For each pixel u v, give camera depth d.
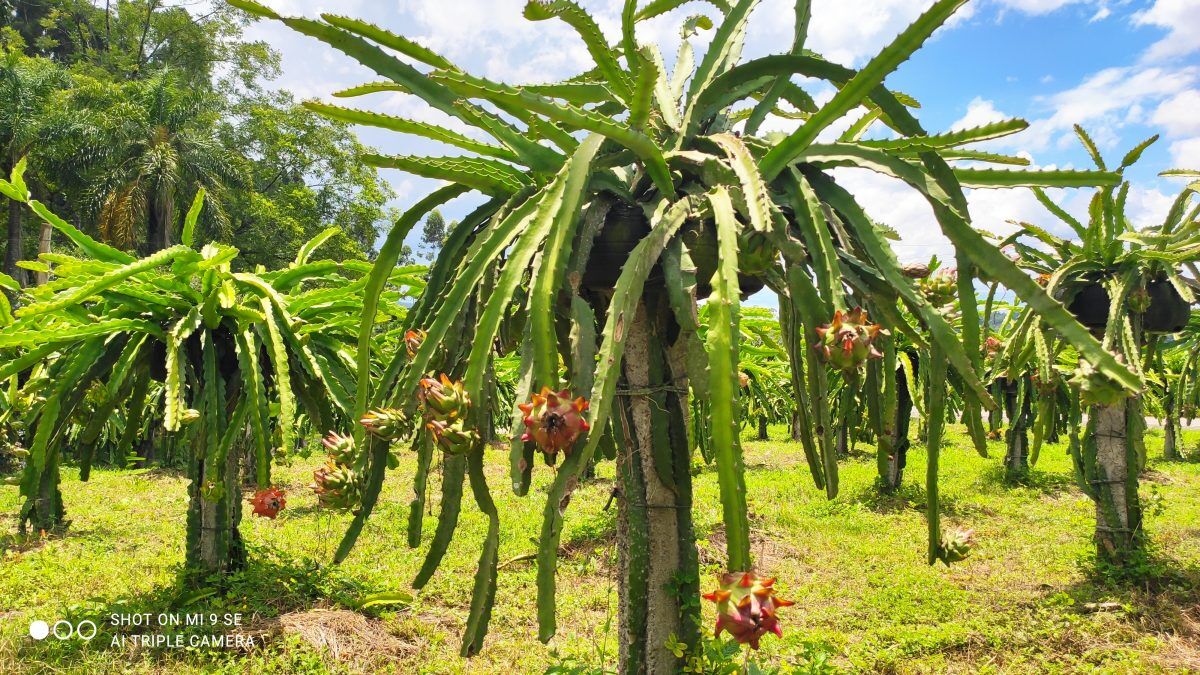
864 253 1.44
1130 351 3.27
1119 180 1.30
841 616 4.01
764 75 1.51
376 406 1.48
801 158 1.38
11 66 16.28
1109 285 3.54
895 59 1.18
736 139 1.32
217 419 3.29
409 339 1.46
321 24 1.37
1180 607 3.91
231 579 3.91
